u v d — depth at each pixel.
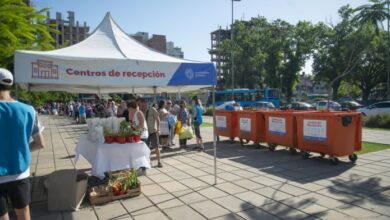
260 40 52.38
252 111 11.32
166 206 5.40
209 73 6.36
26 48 6.22
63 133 19.45
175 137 14.88
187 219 4.82
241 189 6.28
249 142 12.79
